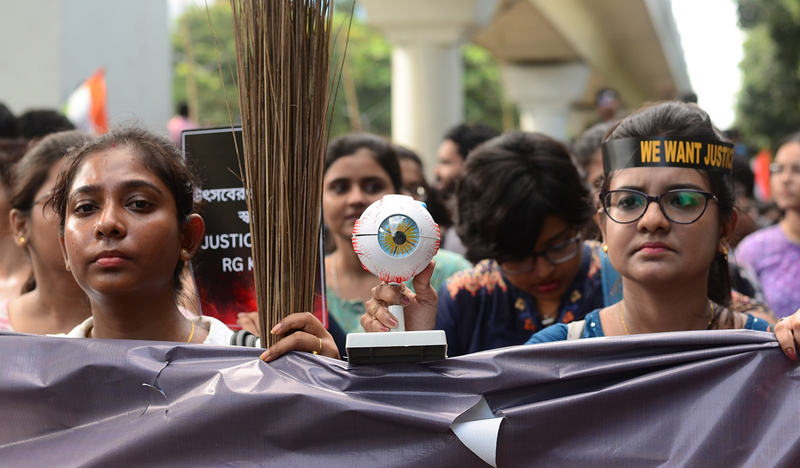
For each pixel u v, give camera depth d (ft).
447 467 4.91
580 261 8.39
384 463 4.92
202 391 5.16
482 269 8.88
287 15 5.29
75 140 7.68
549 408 4.99
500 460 4.99
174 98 73.56
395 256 5.02
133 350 5.35
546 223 7.95
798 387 4.93
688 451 4.91
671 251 5.90
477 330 8.68
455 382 5.05
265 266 5.40
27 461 5.20
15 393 5.36
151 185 5.50
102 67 22.57
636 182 5.99
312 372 5.13
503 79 75.15
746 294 9.14
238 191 6.64
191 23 79.00
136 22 24.02
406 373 5.07
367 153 10.23
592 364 5.08
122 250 5.37
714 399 4.99
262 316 5.37
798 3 57.47
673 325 6.28
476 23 38.19
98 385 5.32
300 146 5.35
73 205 5.49
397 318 5.13
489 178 8.04
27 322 7.65
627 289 6.38
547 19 55.93
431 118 38.19
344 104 84.38
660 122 6.16
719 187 6.08
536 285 8.28
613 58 79.66
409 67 38.42
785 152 13.12
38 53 21.06
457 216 8.77
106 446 5.15
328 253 12.00
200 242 6.20
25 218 7.66
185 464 5.08
